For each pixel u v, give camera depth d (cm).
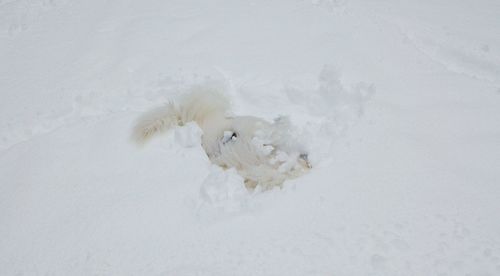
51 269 231
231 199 262
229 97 355
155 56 419
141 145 312
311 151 304
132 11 506
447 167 282
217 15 486
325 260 225
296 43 431
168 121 328
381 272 220
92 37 457
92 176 288
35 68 414
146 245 238
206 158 306
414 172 277
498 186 268
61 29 480
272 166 296
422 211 251
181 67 400
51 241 244
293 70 391
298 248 231
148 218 254
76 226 252
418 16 488
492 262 222
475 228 241
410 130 315
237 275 220
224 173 274
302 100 359
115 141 317
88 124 340
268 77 386
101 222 253
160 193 270
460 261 223
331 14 485
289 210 254
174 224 249
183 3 518
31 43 457
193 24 470
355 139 306
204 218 252
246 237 239
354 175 276
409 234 238
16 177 292
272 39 439
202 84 366
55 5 535
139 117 327
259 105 365
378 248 230
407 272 220
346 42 432
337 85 348
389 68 396
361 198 260
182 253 233
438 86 370
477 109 339
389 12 494
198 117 340
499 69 399
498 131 316
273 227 244
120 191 274
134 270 227
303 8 496
